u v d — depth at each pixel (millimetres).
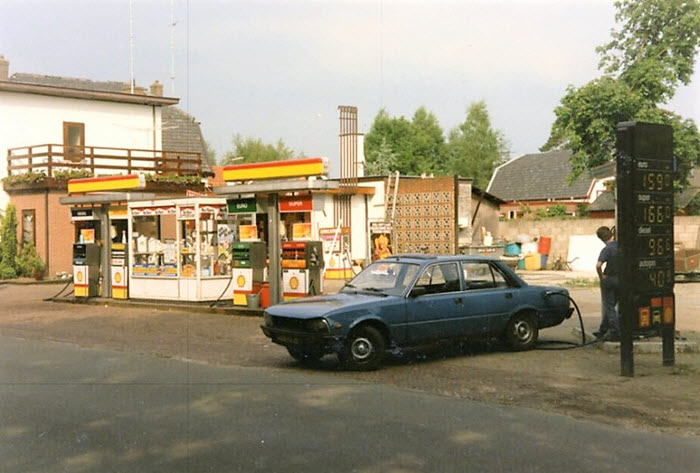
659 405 7996
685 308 17328
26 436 6844
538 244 32000
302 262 16453
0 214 30875
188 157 38438
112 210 20547
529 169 55812
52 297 22062
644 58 23203
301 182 16047
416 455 6129
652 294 9875
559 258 32000
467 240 31328
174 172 35594
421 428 6992
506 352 11562
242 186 16984
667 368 10078
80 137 33594
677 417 7469
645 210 9805
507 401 8188
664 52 23047
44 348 12438
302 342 9953
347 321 9930
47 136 32688
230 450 6297
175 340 13336
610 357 11023
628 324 9602
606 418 7422
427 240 30578
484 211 33562
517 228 33250
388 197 30969
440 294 10805
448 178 30062
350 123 28172
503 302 11359
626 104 22938
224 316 17047
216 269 18922
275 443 6496
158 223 21250
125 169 31609
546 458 6051
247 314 16984
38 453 6297
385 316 10227
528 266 31203
